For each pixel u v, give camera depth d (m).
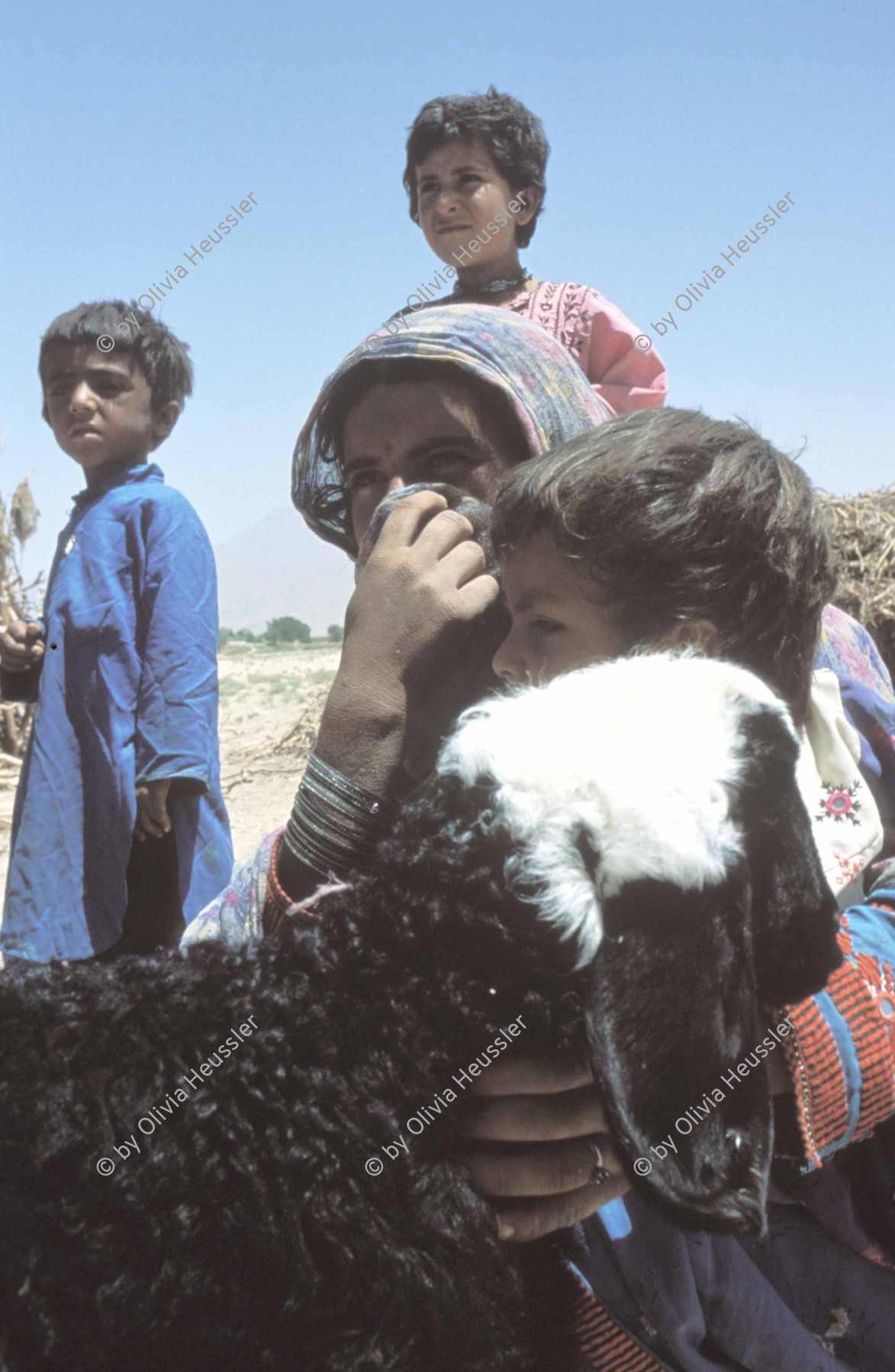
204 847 4.10
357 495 2.25
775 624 1.72
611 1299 1.68
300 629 53.06
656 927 1.38
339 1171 1.42
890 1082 1.69
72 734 4.06
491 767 1.50
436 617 1.81
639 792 1.41
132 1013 1.50
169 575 4.07
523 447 2.14
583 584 1.71
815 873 1.49
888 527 7.43
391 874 1.53
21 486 11.45
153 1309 1.38
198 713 4.04
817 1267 1.83
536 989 1.45
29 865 4.01
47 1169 1.40
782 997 1.51
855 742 1.88
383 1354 1.41
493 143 4.04
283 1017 1.48
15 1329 1.37
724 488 1.65
